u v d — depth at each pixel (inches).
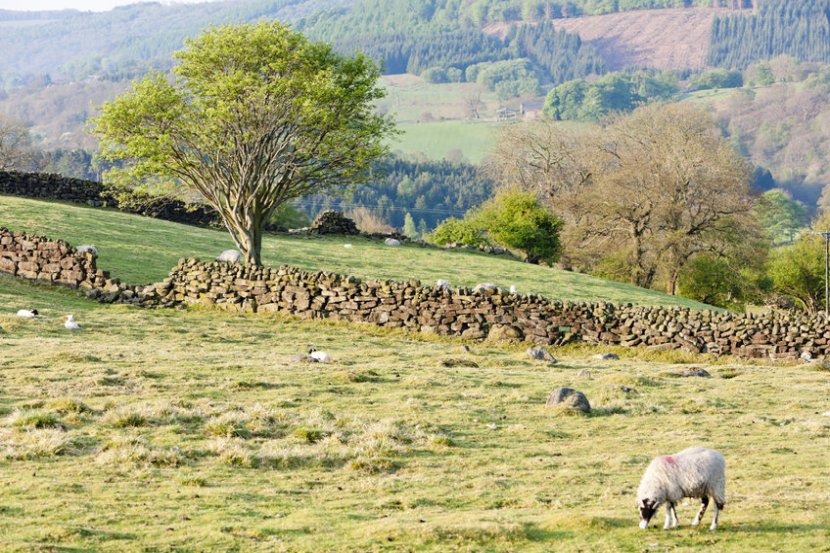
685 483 553.3
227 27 1764.3
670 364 1437.0
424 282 2169.0
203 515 585.0
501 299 1595.7
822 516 593.0
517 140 4510.3
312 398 995.3
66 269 1699.1
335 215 2935.5
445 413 952.9
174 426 833.5
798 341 1499.8
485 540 541.3
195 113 1755.7
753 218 3521.2
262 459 746.2
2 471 675.4
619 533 555.5
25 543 503.2
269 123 1742.1
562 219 3597.4
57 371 1037.8
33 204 2337.6
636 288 2630.4
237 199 1797.5
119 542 522.3
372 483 693.3
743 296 3713.1
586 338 1577.3
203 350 1302.9
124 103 1724.9
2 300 1518.2
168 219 2672.2
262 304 1679.4
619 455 797.2
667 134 3853.3
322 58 1811.0
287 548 522.6
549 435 877.2
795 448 836.0
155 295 1689.2
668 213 3447.3
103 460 713.6
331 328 1606.8
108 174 1781.5
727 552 517.7
